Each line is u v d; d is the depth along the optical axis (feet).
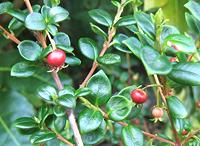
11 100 1.67
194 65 0.85
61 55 0.91
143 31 0.93
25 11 1.09
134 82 2.05
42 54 0.93
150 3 1.51
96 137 0.99
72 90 0.95
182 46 0.83
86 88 0.94
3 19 1.78
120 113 0.95
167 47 0.90
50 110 1.02
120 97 0.96
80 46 1.05
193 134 1.01
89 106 0.96
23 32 1.98
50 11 0.97
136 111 1.04
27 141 1.58
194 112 2.01
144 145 1.09
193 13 0.94
